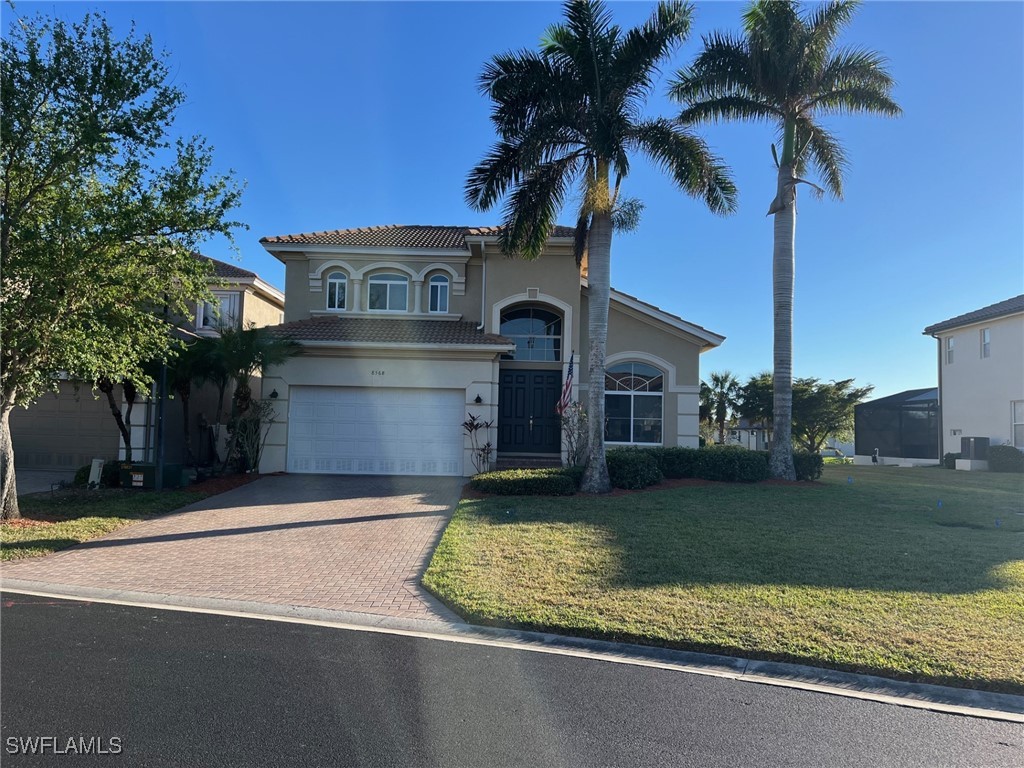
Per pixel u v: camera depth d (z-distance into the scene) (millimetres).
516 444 19484
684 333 19531
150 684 4816
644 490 14461
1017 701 4727
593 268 14133
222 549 9320
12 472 11227
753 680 5082
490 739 4055
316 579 7863
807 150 17953
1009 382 25266
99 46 10648
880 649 5434
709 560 8297
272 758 3775
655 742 4059
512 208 14359
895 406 32062
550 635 6039
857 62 16734
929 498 14344
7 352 10758
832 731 4246
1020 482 19125
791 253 17328
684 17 13375
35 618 6422
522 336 19906
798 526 10562
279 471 17062
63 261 10516
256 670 5129
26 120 10258
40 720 4207
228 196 11852
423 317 20109
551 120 13711
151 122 10922
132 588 7508
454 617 6570
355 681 4945
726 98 17141
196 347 15570
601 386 14078
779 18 16078
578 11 13359
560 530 10016
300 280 20297
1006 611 6336
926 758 3914
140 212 10844
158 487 14086
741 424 48219
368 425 17359
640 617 6219
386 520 11273
